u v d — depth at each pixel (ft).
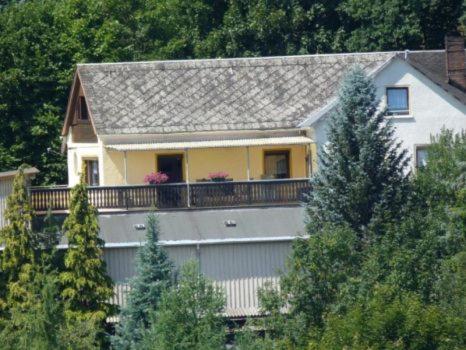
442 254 517.14
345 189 552.00
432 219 527.40
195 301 459.32
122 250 582.35
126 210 614.75
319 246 472.85
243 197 623.77
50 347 431.43
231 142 653.71
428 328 430.20
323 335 437.99
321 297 466.70
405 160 575.79
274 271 589.73
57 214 602.85
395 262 475.31
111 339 513.45
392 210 545.03
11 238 545.03
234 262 589.32
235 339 469.16
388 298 448.65
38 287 469.57
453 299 468.34
